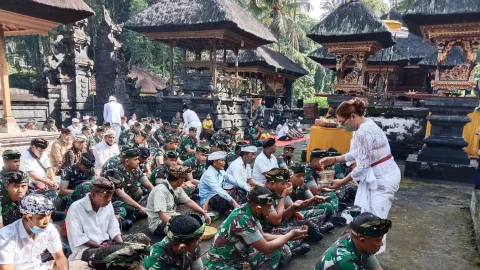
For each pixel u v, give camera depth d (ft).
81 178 15.48
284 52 126.21
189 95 55.77
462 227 15.12
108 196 10.14
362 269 7.13
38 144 16.55
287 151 19.84
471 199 18.19
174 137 21.88
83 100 54.44
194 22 51.90
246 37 58.90
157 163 23.36
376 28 25.32
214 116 52.49
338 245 7.11
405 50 50.42
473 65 22.62
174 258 7.43
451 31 22.07
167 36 55.93
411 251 12.70
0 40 25.02
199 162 20.53
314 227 13.10
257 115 66.80
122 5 100.32
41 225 8.08
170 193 13.17
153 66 97.96
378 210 10.73
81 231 10.03
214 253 8.51
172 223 6.94
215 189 15.87
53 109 50.57
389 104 36.76
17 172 10.86
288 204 12.46
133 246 5.27
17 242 8.30
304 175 13.21
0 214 10.94
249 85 85.20
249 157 17.40
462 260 12.01
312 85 136.67
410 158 25.52
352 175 11.14
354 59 28.07
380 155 10.78
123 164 15.28
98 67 58.65
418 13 21.49
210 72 58.13
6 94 25.76
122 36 96.22
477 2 20.49
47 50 80.74
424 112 29.68
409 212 17.07
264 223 9.25
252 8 106.22
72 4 25.00
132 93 61.21
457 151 23.56
